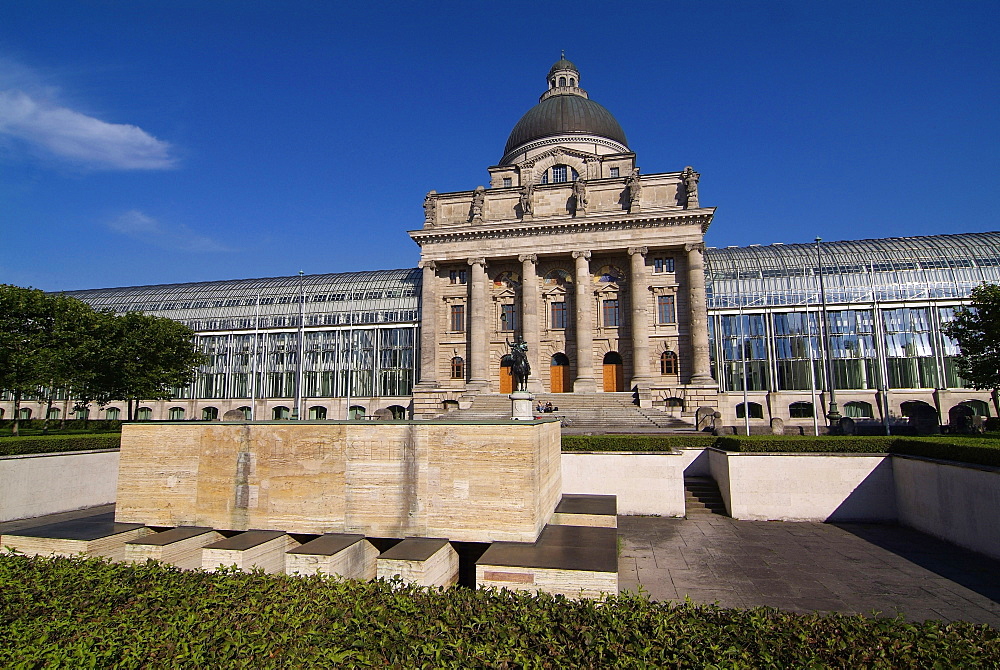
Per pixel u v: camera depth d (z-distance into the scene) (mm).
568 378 69438
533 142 82312
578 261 67250
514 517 18375
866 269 71125
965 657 8914
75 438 32812
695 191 66062
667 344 66375
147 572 13289
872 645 9359
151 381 54438
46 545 19156
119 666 9211
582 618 10523
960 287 68000
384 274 86062
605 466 30812
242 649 9586
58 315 48938
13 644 9820
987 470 21344
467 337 71062
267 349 83875
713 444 35344
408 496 19172
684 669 8953
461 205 73625
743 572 20656
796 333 70562
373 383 79438
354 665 9156
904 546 23750
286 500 20016
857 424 48906
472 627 10211
